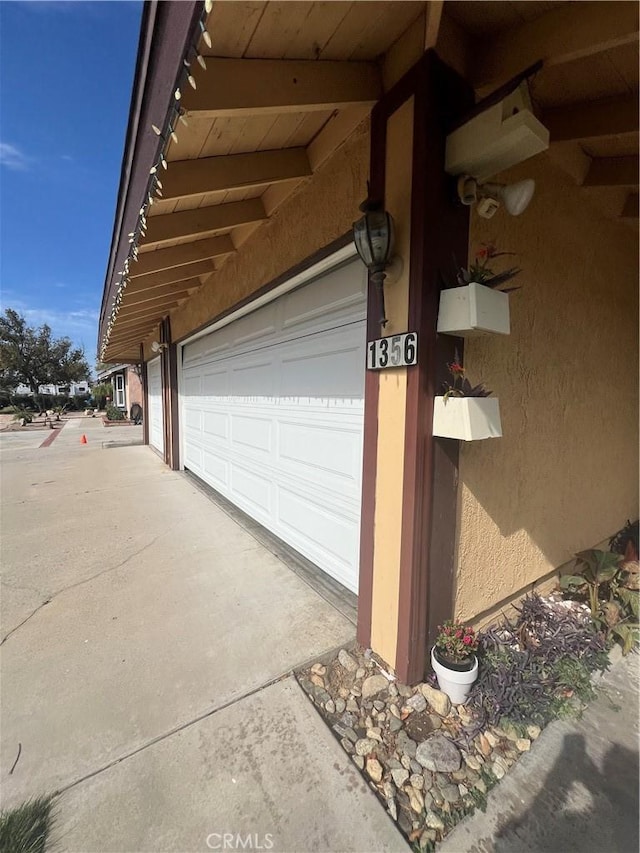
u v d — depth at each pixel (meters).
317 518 3.03
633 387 3.35
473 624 2.09
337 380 2.66
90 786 1.36
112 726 1.61
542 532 2.51
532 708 1.66
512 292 2.06
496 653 1.89
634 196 2.75
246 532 3.95
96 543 3.68
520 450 2.25
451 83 1.59
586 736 1.57
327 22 1.32
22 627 2.33
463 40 1.61
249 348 4.13
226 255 4.01
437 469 1.75
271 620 2.38
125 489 5.83
